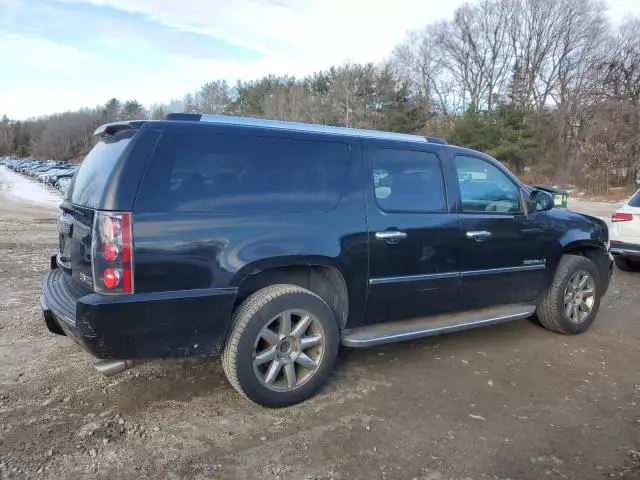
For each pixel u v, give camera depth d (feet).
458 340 16.53
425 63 203.10
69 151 373.20
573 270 16.92
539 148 138.10
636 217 27.17
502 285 15.42
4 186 127.54
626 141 110.42
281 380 11.62
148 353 10.09
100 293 9.70
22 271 24.77
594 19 171.01
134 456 9.55
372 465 9.46
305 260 11.51
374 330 13.15
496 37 193.77
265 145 11.45
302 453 9.78
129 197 9.80
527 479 9.17
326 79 203.92
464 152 14.83
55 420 10.75
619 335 17.46
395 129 167.84
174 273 10.10
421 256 13.43
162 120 10.66
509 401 12.20
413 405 11.85
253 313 10.88
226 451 9.80
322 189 12.01
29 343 14.99
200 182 10.54
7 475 8.86
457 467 9.46
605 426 11.10
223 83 268.82
